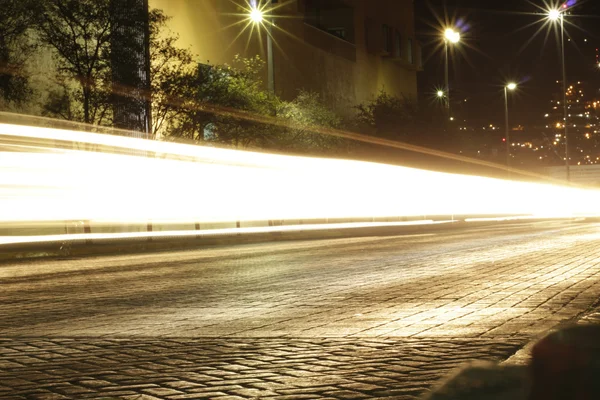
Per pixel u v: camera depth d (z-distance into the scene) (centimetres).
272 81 3822
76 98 2803
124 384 563
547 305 936
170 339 766
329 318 884
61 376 596
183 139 3034
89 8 2712
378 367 606
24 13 2558
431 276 1321
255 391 533
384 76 7694
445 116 6475
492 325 800
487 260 1616
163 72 3014
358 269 1489
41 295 1198
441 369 590
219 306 1017
